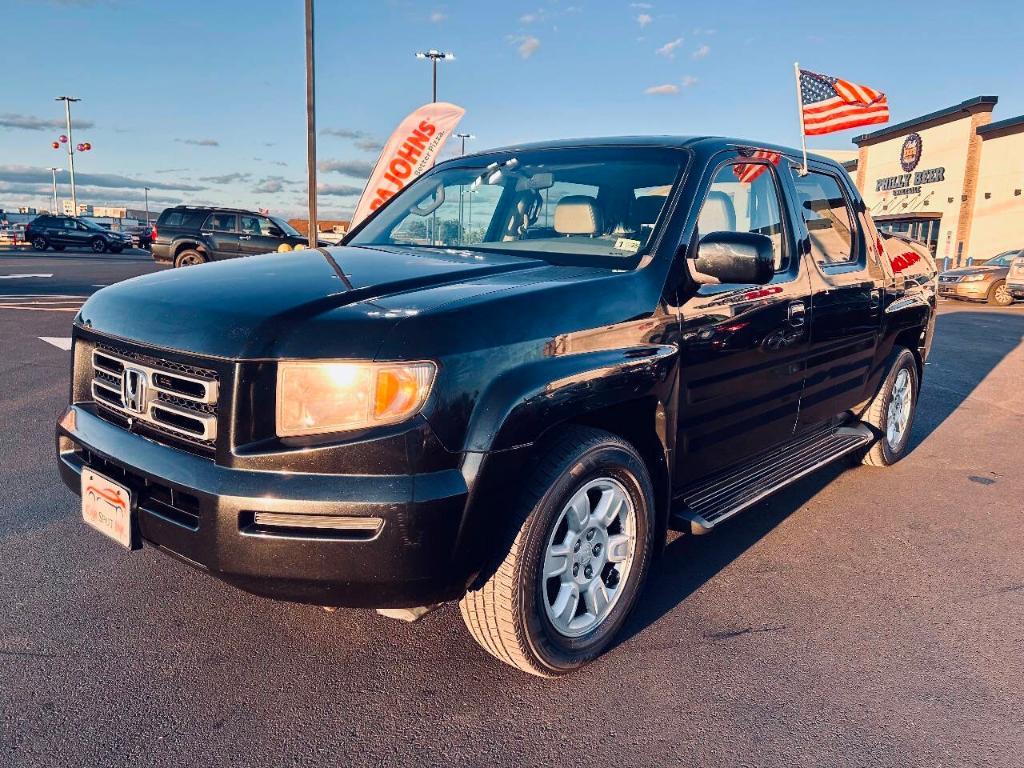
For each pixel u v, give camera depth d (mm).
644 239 3051
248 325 2248
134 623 2953
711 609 3232
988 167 32625
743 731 2445
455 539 2234
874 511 4441
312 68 17703
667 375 2832
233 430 2188
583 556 2688
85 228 37531
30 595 3133
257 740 2324
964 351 10695
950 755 2354
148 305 2525
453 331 2260
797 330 3676
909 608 3285
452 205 3709
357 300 2389
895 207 39625
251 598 3172
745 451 3580
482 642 2605
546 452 2500
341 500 2127
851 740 2414
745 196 3520
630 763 2287
